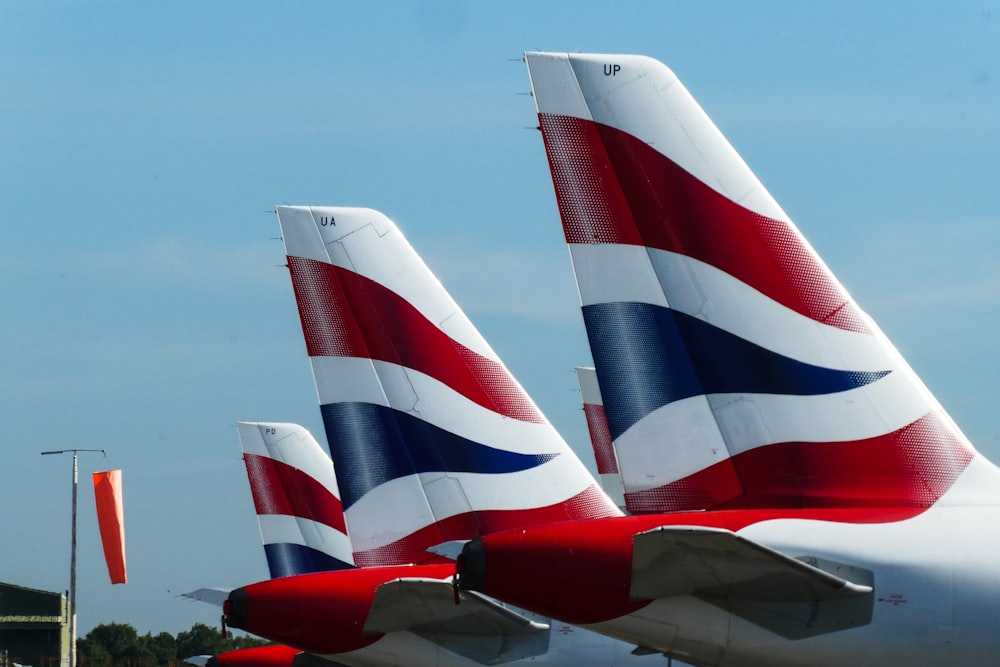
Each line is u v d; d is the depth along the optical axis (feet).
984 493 117.60
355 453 181.57
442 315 184.14
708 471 118.83
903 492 117.70
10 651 622.95
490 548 114.93
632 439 119.55
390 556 179.32
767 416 119.03
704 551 104.06
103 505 365.61
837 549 113.60
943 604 112.16
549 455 180.14
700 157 121.60
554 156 122.42
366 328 183.62
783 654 111.65
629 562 113.39
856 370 119.44
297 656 230.89
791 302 120.16
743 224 120.88
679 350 120.16
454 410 180.96
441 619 172.65
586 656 174.91
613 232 121.60
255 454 291.17
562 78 122.93
